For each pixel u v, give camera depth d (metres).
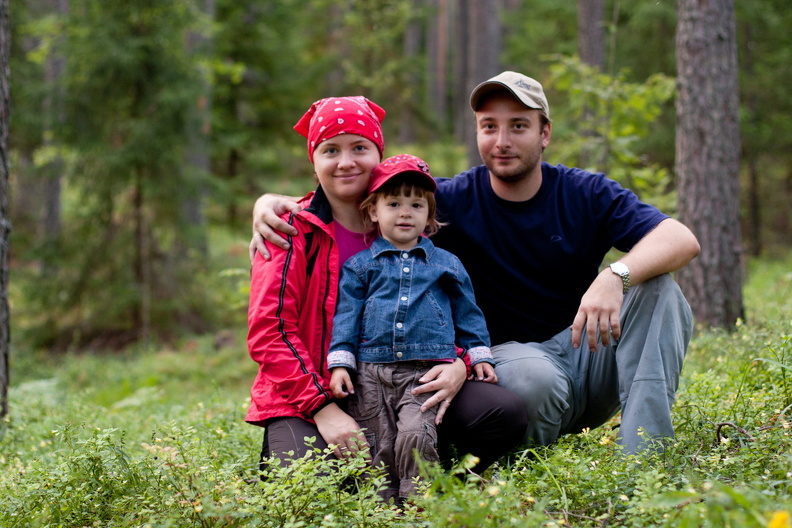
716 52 7.66
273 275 3.17
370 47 21.36
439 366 3.07
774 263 16.39
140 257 13.68
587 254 3.65
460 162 22.70
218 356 11.59
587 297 3.21
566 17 18.44
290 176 20.28
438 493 2.81
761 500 2.07
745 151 17.53
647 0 14.87
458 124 29.75
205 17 14.32
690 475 2.46
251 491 2.77
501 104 3.46
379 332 3.10
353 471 2.68
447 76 38.84
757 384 3.86
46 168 13.88
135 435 4.45
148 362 11.51
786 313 5.61
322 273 3.27
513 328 3.71
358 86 21.80
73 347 13.24
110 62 12.80
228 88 18.89
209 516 2.47
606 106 8.94
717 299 7.44
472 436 3.15
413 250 3.25
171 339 13.48
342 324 3.14
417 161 3.30
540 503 2.26
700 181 7.61
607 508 2.54
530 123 3.46
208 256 14.49
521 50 20.92
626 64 15.66
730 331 7.03
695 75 7.70
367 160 3.29
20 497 2.85
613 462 2.83
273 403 3.13
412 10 22.39
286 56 20.06
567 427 3.61
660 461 2.85
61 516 2.72
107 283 13.50
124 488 2.82
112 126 13.27
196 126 13.92
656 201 8.86
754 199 18.11
